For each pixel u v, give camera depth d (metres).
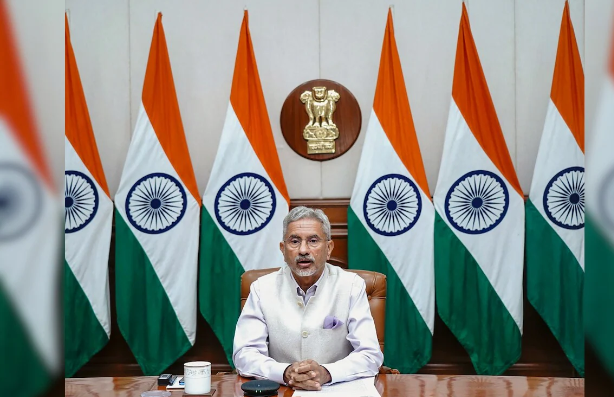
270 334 2.12
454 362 3.74
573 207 3.48
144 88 3.60
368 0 3.83
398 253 3.52
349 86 3.84
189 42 3.88
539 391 1.69
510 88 3.80
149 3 3.89
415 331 3.49
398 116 3.54
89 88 3.89
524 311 3.72
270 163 3.59
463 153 3.53
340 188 3.84
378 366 1.97
